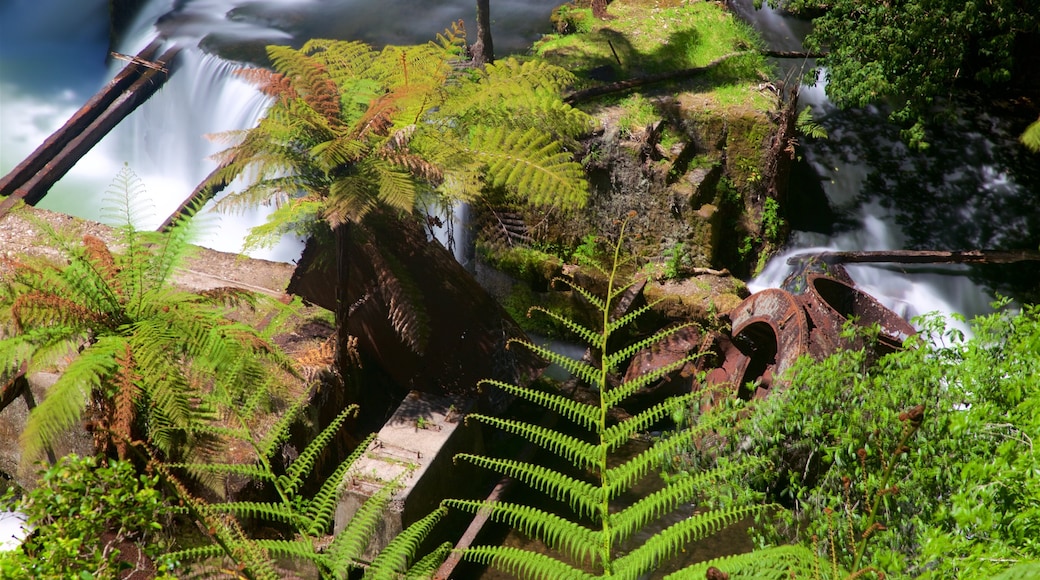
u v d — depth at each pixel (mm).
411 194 9594
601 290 15094
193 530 8328
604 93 16656
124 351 8203
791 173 17453
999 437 6746
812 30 19812
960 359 8117
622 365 14133
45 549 5043
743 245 16281
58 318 8469
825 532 7535
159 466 4992
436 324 11773
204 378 8953
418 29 20875
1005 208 17281
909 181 17484
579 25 18703
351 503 10312
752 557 3908
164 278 8859
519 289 15617
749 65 17391
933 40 15938
